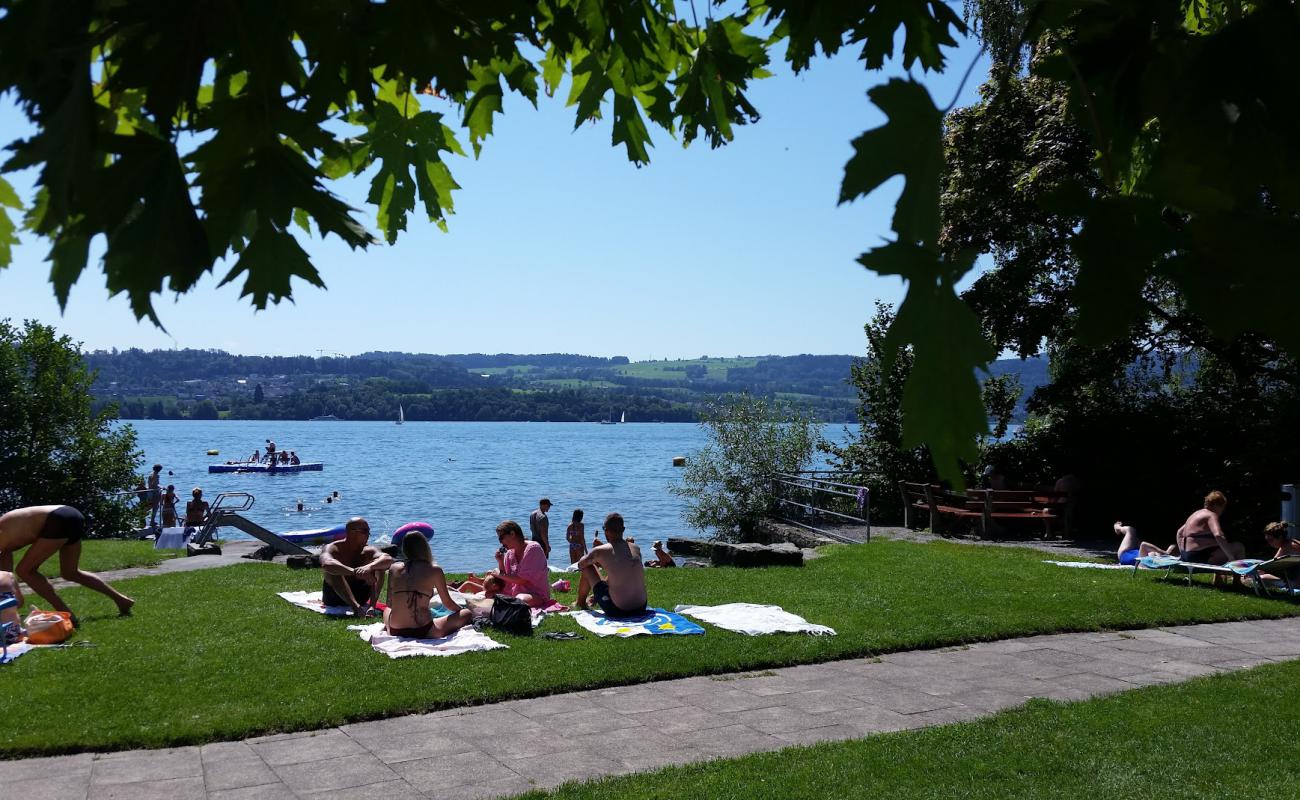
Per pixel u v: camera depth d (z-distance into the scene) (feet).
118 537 80.38
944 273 3.13
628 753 22.21
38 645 30.83
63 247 4.04
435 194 9.14
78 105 4.03
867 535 67.46
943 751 21.98
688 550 73.51
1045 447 80.18
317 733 23.47
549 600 39.34
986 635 34.55
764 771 20.66
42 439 78.07
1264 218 2.99
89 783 19.95
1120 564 53.01
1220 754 21.81
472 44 5.51
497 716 24.93
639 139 11.05
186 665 28.60
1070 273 3.34
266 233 4.82
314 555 53.21
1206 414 70.49
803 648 31.76
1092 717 24.64
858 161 3.21
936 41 6.15
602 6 8.87
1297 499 52.85
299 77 5.05
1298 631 36.55
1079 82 3.75
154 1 4.27
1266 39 3.11
